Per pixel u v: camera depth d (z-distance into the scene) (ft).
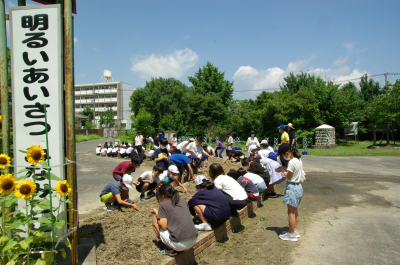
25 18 10.11
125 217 16.22
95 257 10.71
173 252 11.41
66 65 10.15
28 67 10.12
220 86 152.46
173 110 145.79
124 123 205.98
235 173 20.12
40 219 8.65
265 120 104.47
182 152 30.45
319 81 102.83
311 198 23.41
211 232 14.02
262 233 15.87
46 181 10.13
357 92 114.52
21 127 10.10
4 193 8.29
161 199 12.32
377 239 14.40
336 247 13.61
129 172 20.68
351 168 40.06
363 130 101.30
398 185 27.84
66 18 10.15
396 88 71.10
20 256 9.78
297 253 13.11
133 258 11.18
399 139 103.76
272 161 24.73
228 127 122.83
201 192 14.69
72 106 10.28
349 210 19.72
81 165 45.96
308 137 87.51
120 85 229.86
